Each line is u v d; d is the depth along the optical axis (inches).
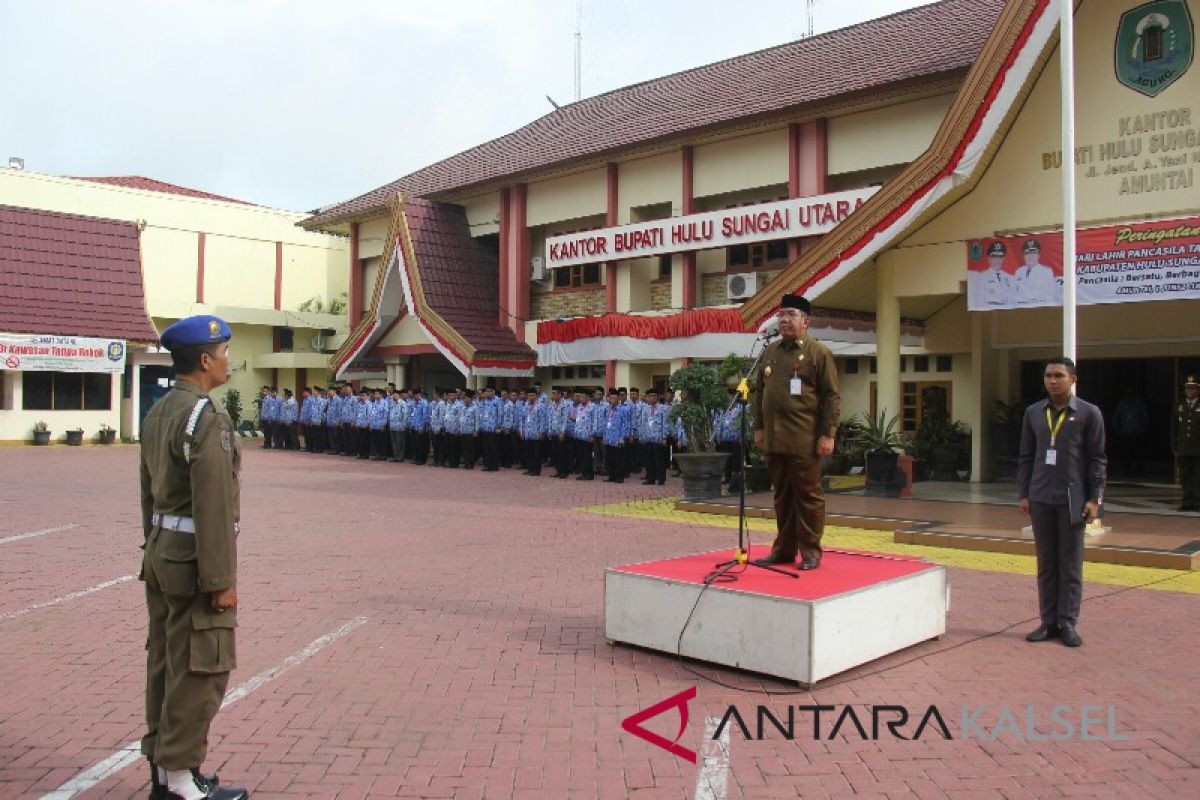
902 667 255.9
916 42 793.6
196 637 169.6
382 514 572.4
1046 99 515.5
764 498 585.0
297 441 1234.6
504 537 479.8
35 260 1236.5
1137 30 484.7
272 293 1518.2
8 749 204.5
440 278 1040.2
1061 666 256.2
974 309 540.1
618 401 779.4
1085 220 502.0
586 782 185.3
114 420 1259.2
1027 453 292.5
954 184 518.6
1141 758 195.2
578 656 269.0
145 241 1392.7
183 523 171.5
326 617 315.0
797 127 791.7
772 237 772.0
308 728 214.8
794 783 184.7
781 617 240.2
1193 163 468.8
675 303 876.0
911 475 589.3
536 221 1018.7
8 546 453.4
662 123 894.4
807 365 278.2
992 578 370.6
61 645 286.4
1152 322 627.5
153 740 175.8
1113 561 392.8
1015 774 188.2
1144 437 679.1
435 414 960.9
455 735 209.9
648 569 281.3
